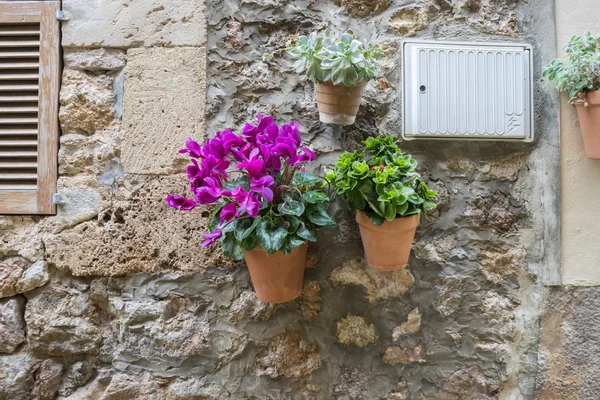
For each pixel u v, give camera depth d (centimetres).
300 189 136
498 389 151
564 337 150
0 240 149
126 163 150
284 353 149
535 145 154
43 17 152
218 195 114
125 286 149
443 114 149
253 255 129
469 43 151
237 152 122
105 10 153
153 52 152
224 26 153
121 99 153
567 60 153
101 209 150
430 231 153
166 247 149
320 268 151
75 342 148
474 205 154
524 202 155
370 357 151
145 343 148
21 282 147
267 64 153
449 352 152
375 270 151
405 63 150
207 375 149
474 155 154
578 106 144
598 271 151
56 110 151
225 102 152
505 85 151
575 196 152
